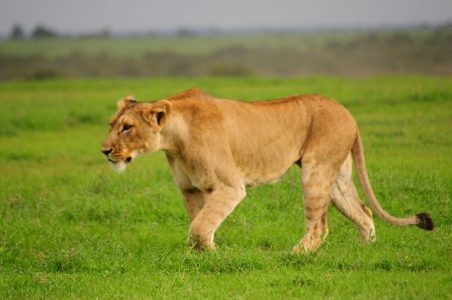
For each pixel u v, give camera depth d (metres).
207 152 24.92
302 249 24.50
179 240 27.22
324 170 25.83
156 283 22.02
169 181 36.16
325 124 25.98
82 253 25.16
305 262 23.30
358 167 26.47
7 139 55.09
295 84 80.94
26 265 25.31
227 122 25.42
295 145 26.20
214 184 25.09
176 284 21.98
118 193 34.31
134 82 93.19
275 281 21.67
